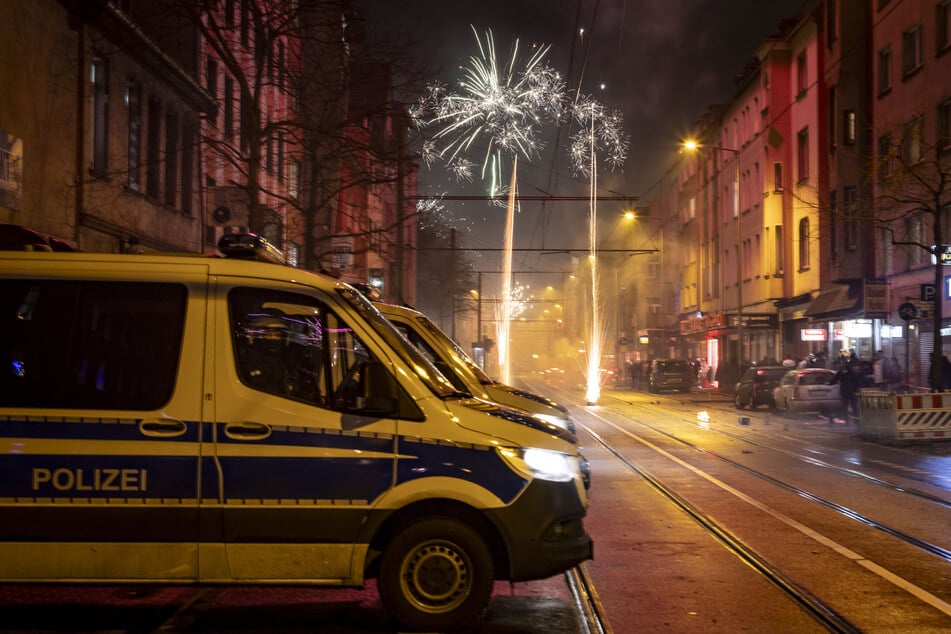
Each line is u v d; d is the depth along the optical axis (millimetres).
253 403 5938
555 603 6938
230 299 6082
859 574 7746
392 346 6172
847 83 35000
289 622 6344
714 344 60625
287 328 6094
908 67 31062
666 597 7062
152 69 22859
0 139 15859
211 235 27906
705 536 9461
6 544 5809
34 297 6016
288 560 5891
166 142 24719
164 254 6195
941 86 28438
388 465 5941
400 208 29531
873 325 33656
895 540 9180
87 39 19312
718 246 58188
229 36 26938
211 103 26625
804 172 43250
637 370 63000
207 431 5902
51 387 5918
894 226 31328
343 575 5902
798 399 28844
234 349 6012
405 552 5930
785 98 45250
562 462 6199
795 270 44000
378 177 21422
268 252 6855
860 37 34969
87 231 19641
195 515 5855
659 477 14180
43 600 6914
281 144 33969
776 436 22047
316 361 6082
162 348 5988
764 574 7789
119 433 5871
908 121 30578
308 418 5957
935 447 19000
